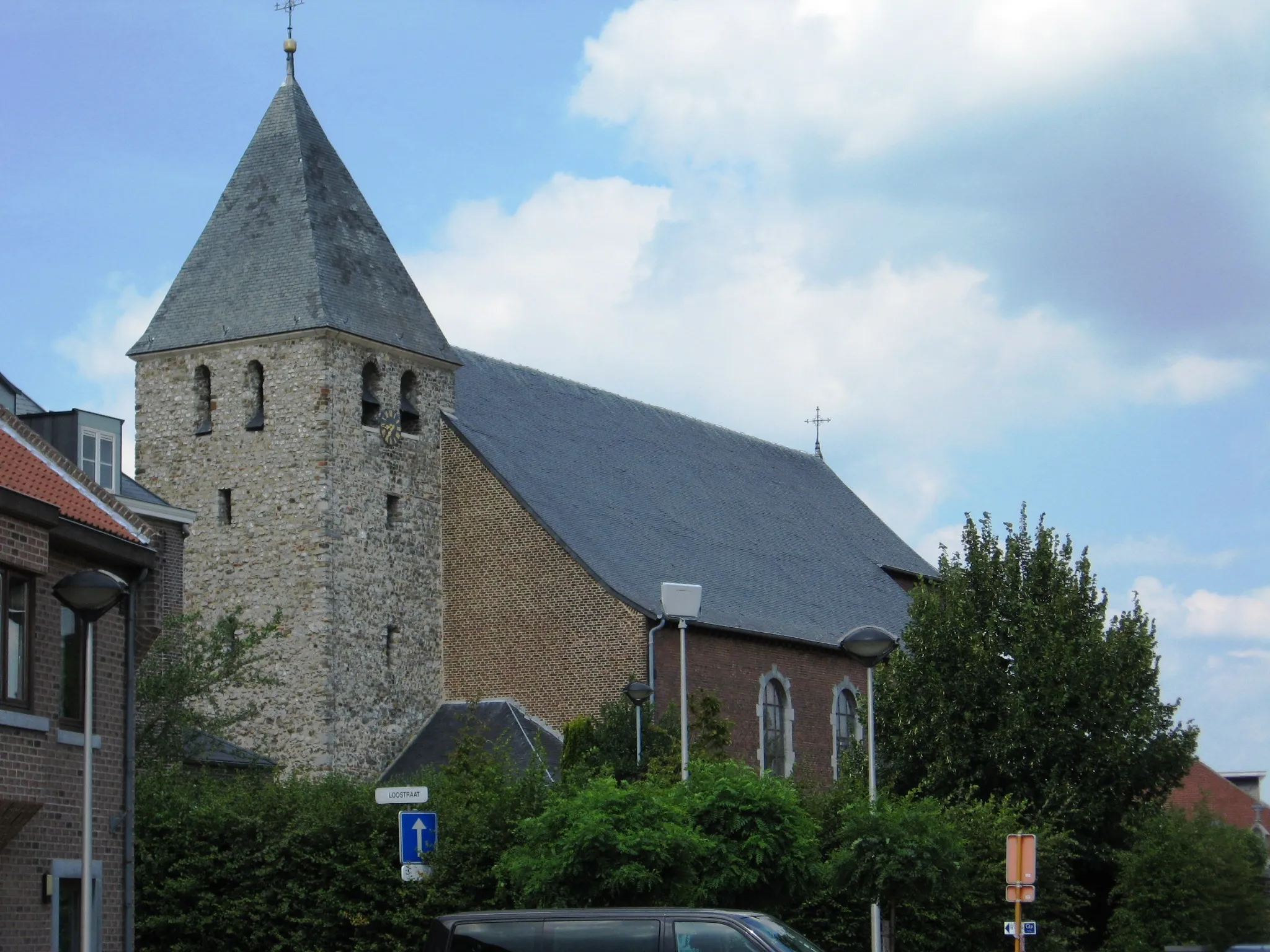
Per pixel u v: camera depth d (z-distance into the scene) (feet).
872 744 103.81
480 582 174.81
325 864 113.70
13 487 84.89
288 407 168.35
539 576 171.83
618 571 173.78
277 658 164.96
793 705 186.09
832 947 122.52
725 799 101.81
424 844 94.84
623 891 94.63
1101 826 156.25
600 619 167.84
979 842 129.59
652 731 150.82
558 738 167.43
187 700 148.25
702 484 215.51
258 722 164.55
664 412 226.38
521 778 126.62
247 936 114.62
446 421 179.52
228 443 170.40
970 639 160.66
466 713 167.32
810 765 187.01
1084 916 156.97
